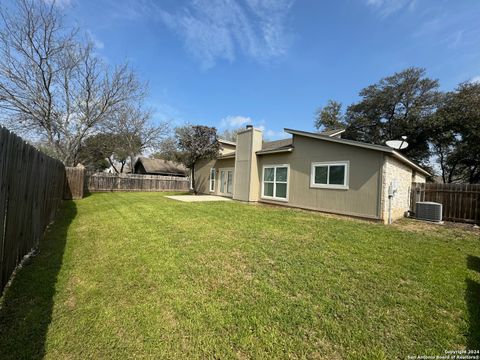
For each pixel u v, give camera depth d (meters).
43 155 4.95
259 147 12.46
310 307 2.62
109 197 13.46
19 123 13.36
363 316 2.48
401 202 9.50
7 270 2.86
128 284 3.06
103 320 2.35
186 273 3.39
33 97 13.34
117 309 2.53
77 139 15.94
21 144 3.27
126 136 23.11
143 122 23.83
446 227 7.57
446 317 2.50
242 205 10.80
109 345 2.04
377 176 7.72
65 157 15.59
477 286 3.19
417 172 12.20
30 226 3.97
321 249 4.54
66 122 15.38
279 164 11.27
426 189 10.33
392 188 7.97
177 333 2.19
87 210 8.59
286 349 2.03
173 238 5.05
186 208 9.21
